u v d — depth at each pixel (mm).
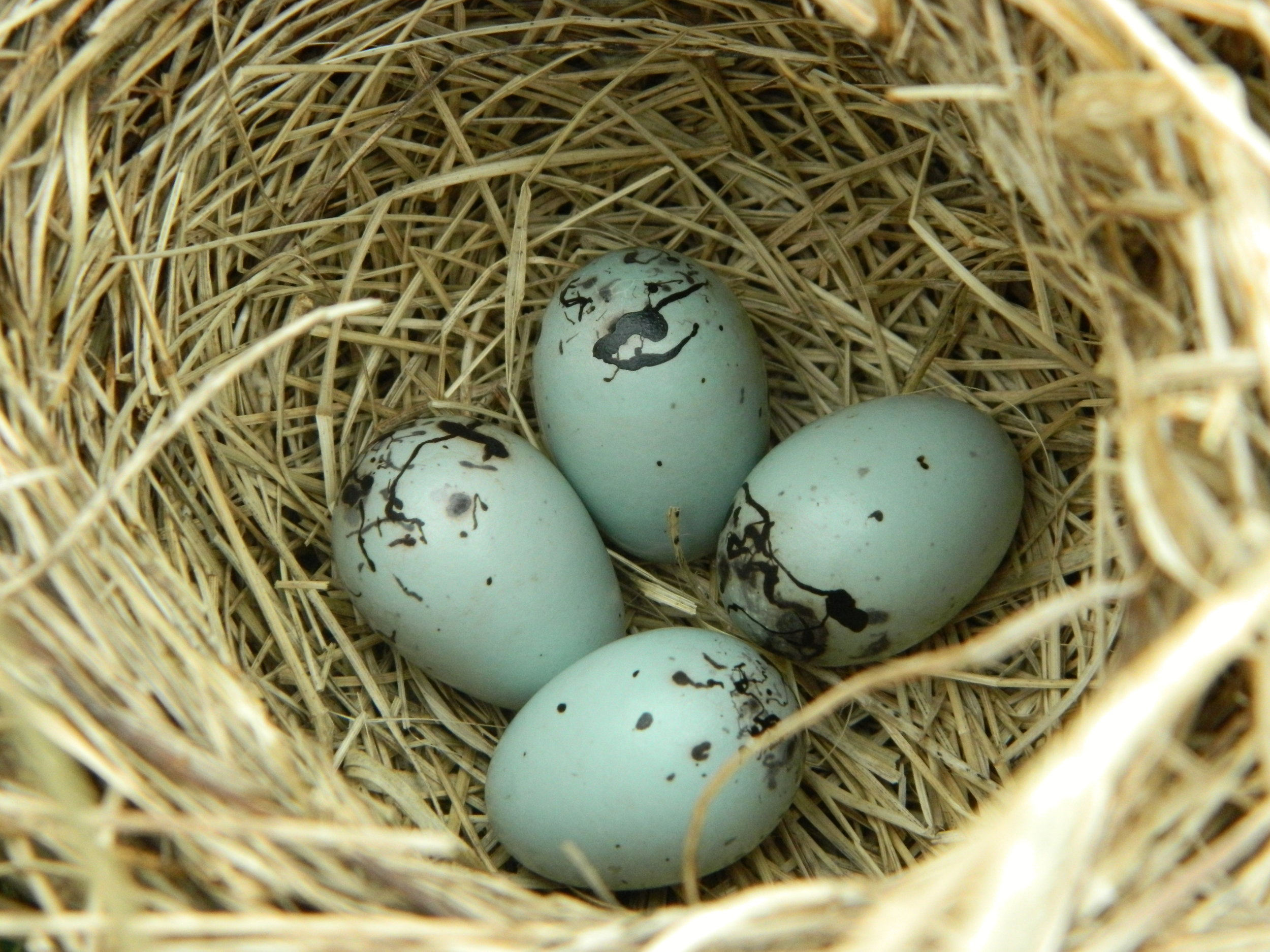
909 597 128
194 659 111
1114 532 108
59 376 117
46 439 113
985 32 111
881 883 105
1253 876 101
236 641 130
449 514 127
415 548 127
